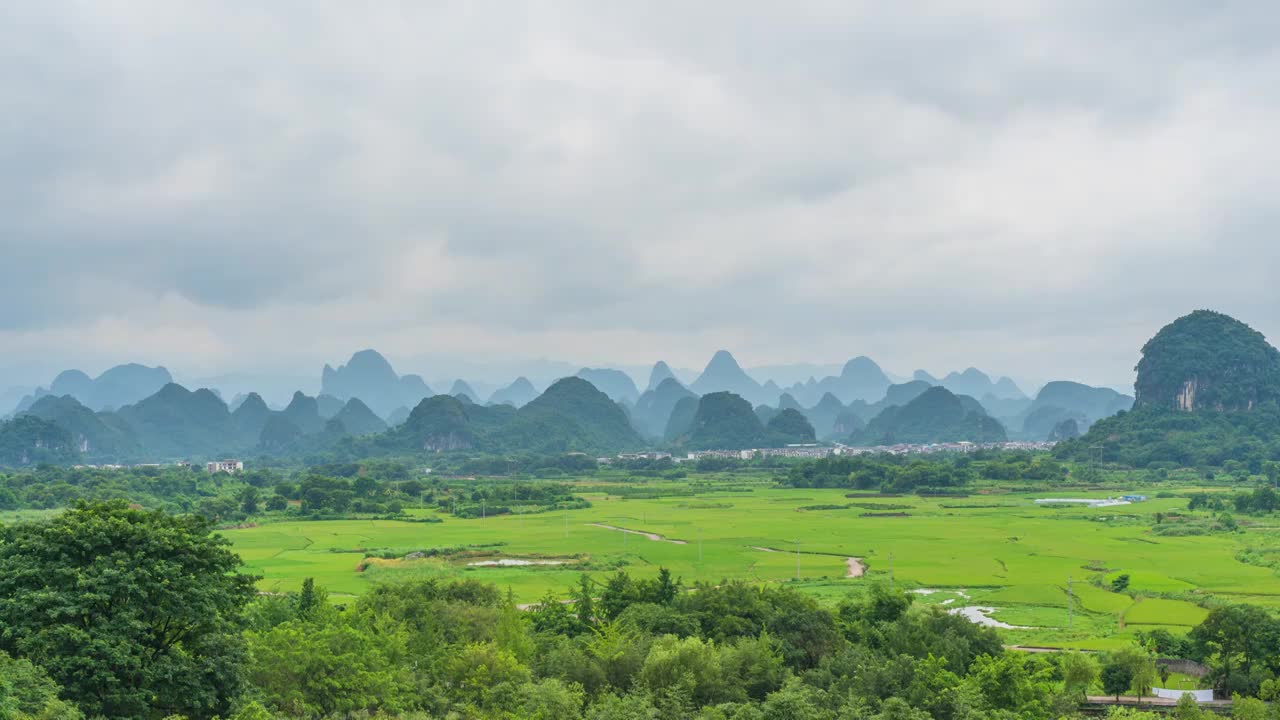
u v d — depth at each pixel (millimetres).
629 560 126125
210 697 41219
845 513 192875
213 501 198375
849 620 74375
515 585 106250
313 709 46406
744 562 123938
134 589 39156
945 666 59312
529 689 49719
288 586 104062
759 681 57469
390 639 57406
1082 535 152250
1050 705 57906
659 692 53719
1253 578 109312
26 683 34406
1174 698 64625
